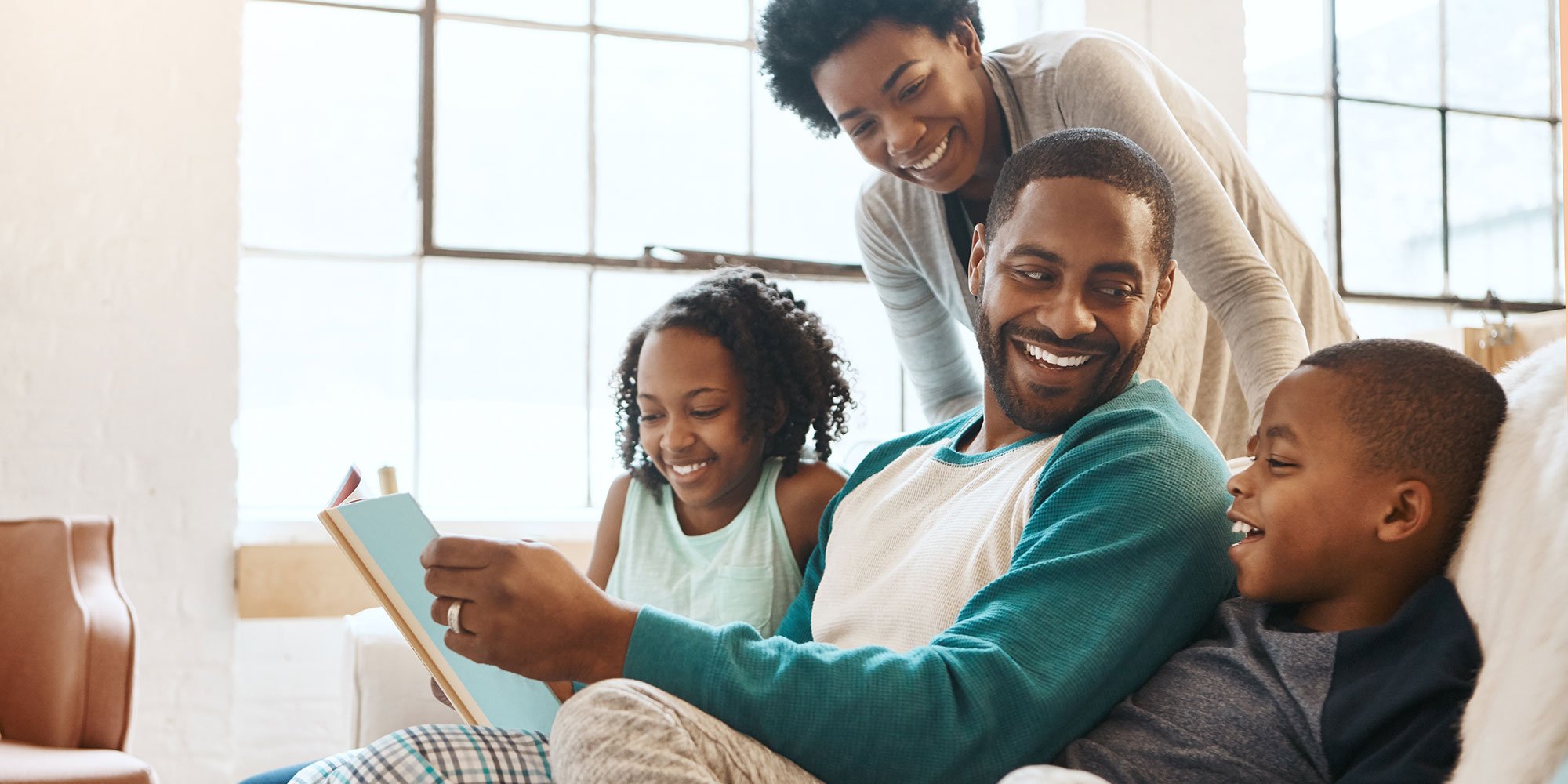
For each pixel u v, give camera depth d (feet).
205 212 9.87
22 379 9.43
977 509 3.43
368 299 10.64
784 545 4.62
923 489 3.71
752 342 4.69
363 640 4.96
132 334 9.66
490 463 10.79
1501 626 2.37
